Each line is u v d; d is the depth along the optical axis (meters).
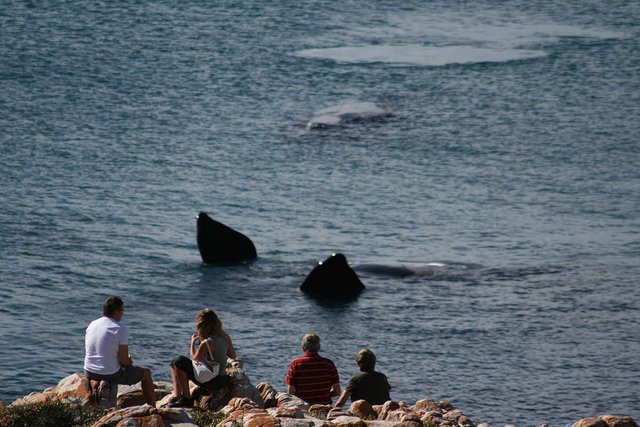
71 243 184.12
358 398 73.38
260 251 187.00
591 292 162.75
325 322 147.12
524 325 145.38
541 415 110.50
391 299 158.88
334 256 161.25
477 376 123.19
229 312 151.88
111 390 63.84
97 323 64.50
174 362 66.38
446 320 147.62
